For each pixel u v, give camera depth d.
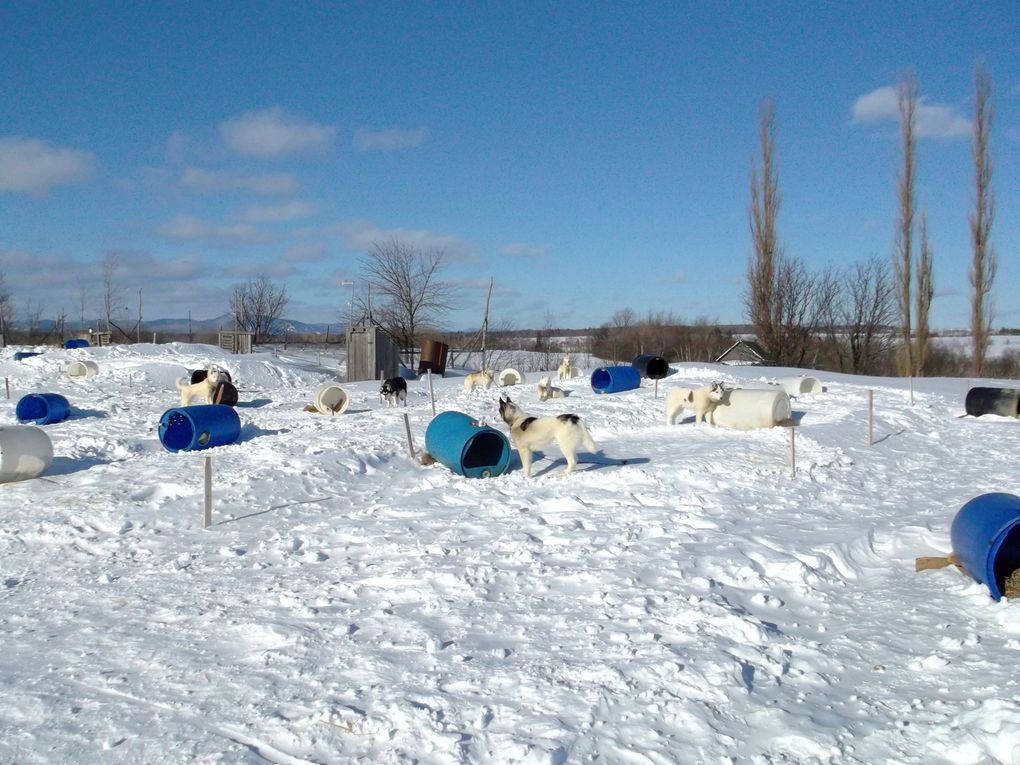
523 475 11.70
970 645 5.64
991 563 6.54
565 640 5.71
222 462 12.80
